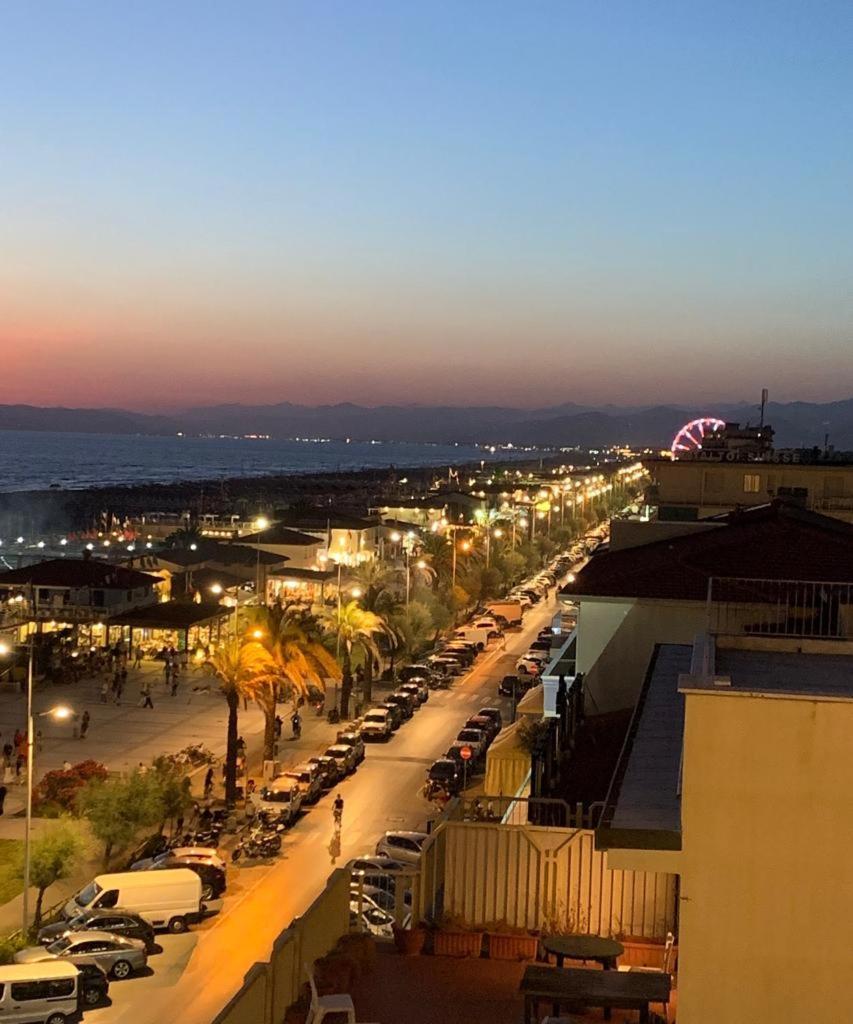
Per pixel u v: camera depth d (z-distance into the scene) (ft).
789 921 34.86
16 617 264.72
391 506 520.83
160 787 152.87
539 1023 42.80
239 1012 39.22
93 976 109.09
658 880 54.29
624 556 95.96
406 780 189.67
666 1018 42.14
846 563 86.22
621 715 82.17
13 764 188.75
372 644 238.07
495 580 394.52
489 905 55.42
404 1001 45.75
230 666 174.40
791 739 34.83
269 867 147.64
